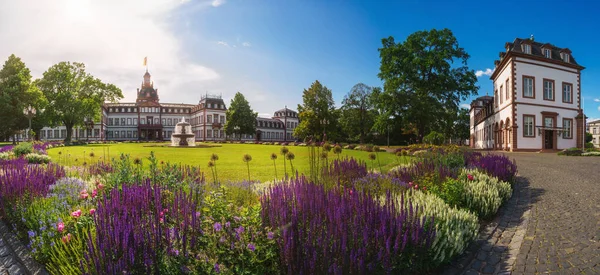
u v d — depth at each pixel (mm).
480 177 8102
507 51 36156
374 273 3127
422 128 38594
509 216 6520
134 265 2746
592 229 5480
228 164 15836
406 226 3553
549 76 34531
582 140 35219
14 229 5230
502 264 4270
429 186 7109
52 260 3842
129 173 6723
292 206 3691
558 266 4137
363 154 23422
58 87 49719
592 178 10789
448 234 4113
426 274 3879
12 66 43031
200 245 3164
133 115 98375
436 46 38156
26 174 7273
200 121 93062
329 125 55656
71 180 7566
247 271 2949
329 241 3031
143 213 3748
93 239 3348
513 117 32906
